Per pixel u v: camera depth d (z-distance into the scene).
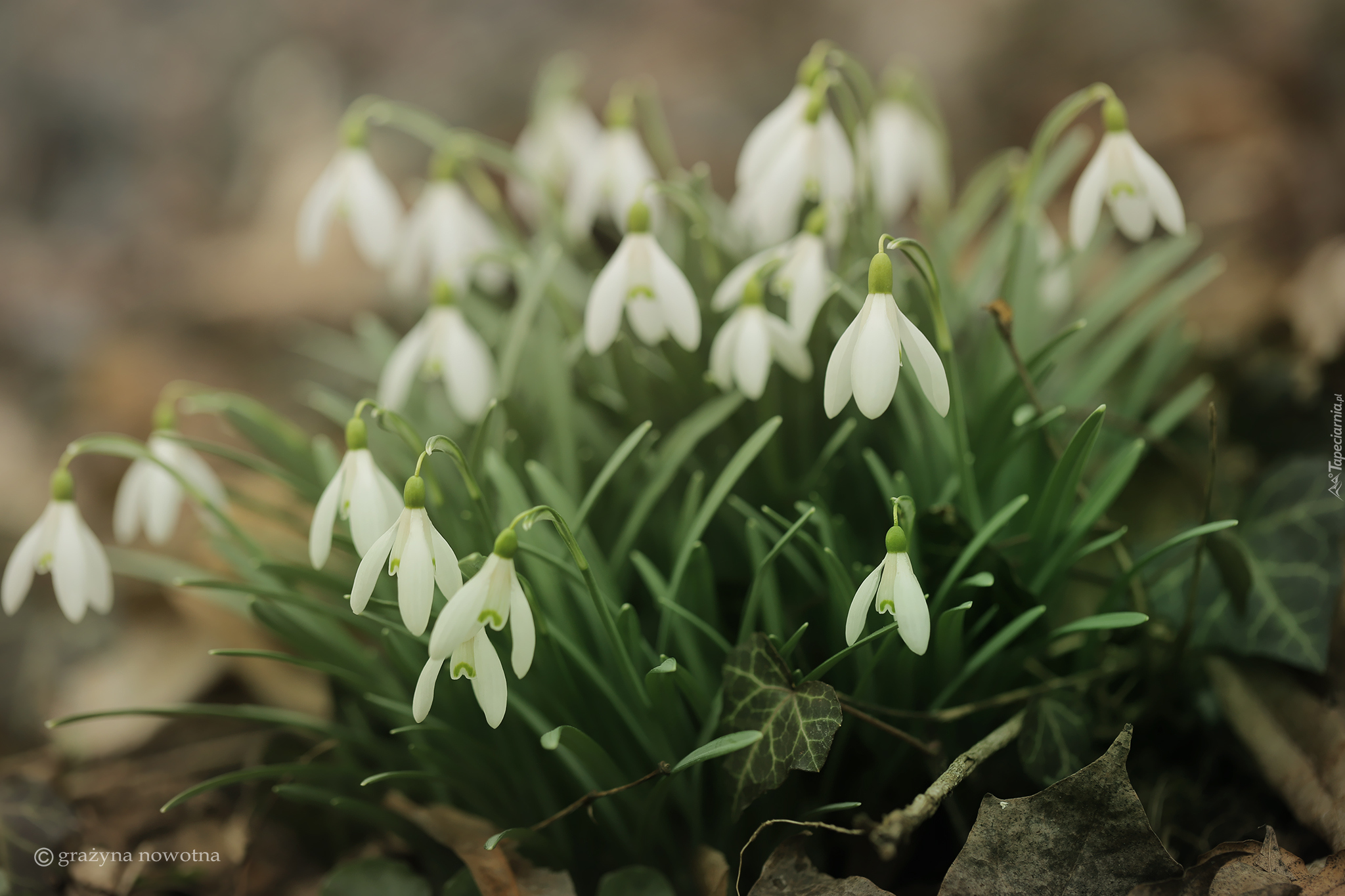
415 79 1.68
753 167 0.71
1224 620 0.68
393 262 0.76
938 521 0.65
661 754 0.66
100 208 1.51
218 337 1.15
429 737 0.68
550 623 0.66
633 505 0.70
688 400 0.70
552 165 0.78
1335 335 0.74
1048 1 1.47
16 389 1.13
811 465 0.70
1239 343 0.79
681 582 0.67
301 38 1.82
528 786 0.68
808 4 1.70
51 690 0.77
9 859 0.68
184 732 0.74
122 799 0.71
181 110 1.68
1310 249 0.90
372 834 0.69
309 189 1.41
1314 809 0.65
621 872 0.66
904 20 1.57
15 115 1.66
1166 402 0.77
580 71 1.60
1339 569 0.67
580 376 0.71
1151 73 1.30
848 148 0.73
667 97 1.51
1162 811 0.67
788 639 0.68
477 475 0.67
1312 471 0.69
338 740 0.69
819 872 0.64
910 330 0.63
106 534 0.90
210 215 1.46
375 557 0.62
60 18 1.84
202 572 0.76
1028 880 0.64
